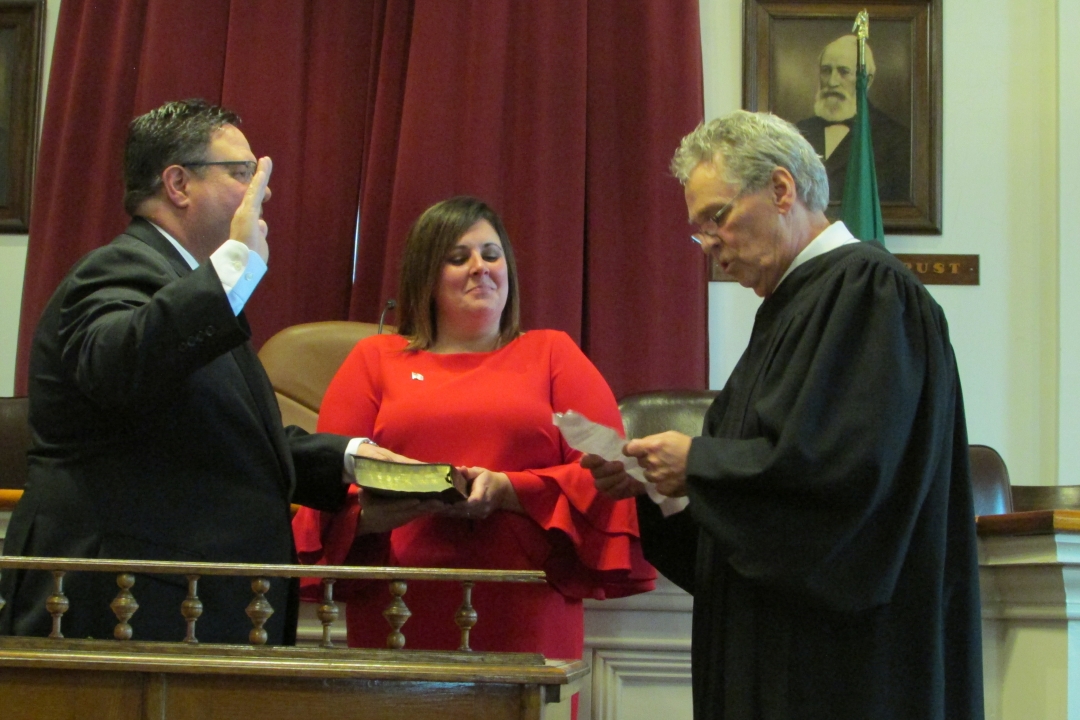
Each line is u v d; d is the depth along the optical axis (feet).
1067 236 14.96
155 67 14.53
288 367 12.07
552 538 7.66
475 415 7.73
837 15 15.56
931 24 15.51
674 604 9.02
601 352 14.01
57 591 5.31
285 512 6.95
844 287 6.45
